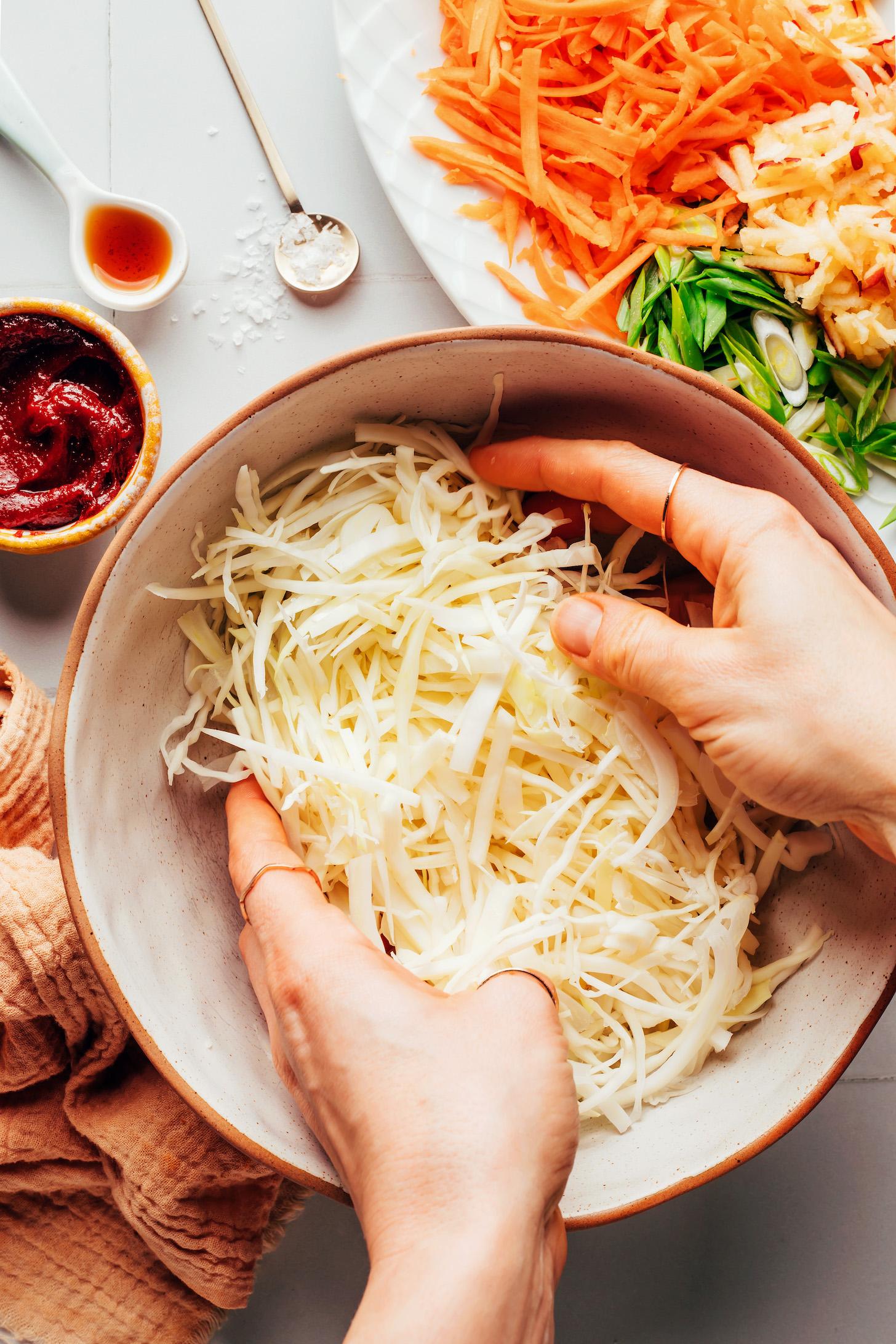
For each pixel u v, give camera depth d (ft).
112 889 1.42
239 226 1.84
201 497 1.45
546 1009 1.32
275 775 1.49
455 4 1.77
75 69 1.84
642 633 1.42
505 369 1.47
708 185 1.83
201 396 1.84
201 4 1.83
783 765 1.37
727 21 1.79
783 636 1.36
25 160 1.83
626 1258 1.86
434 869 1.51
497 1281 1.18
